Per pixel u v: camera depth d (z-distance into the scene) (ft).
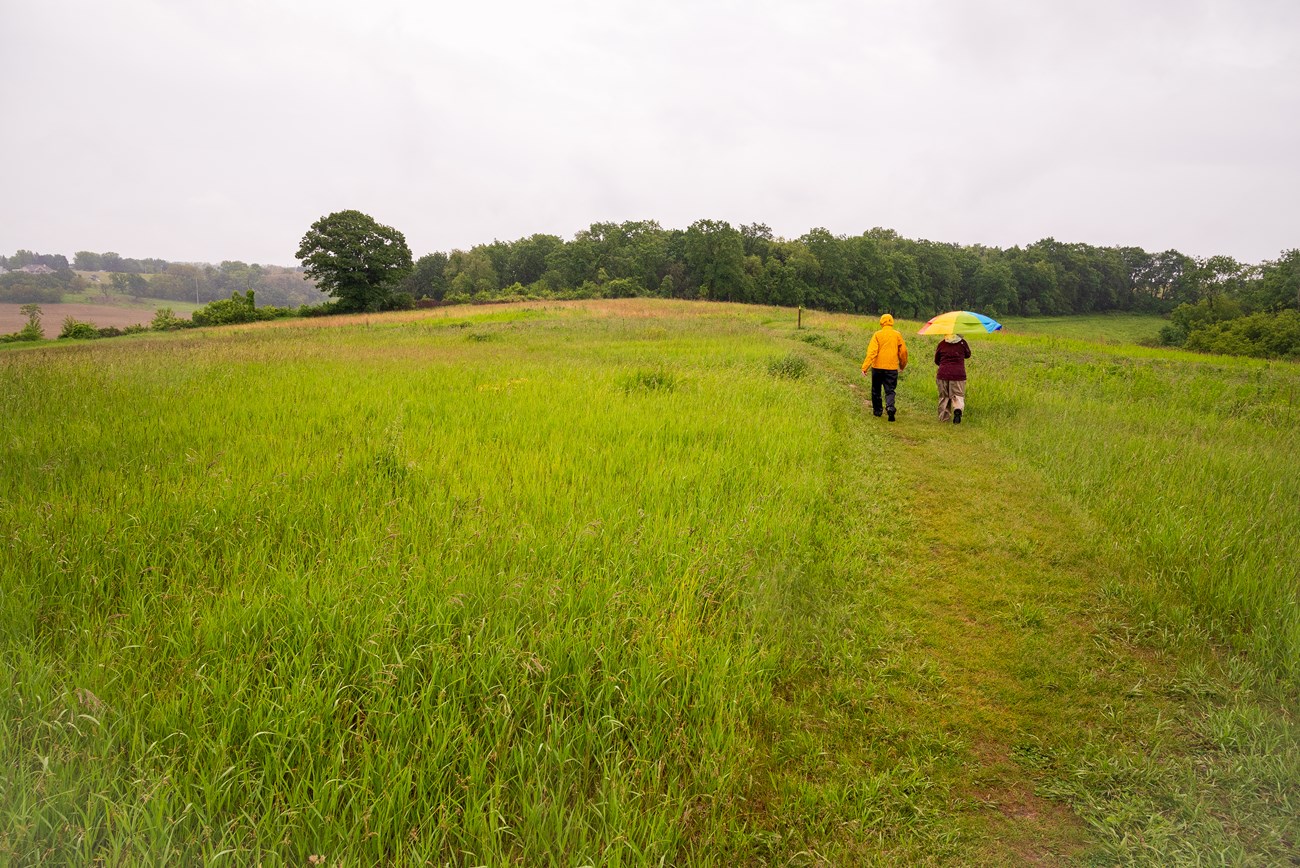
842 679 11.60
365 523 14.97
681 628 11.51
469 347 64.34
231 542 13.67
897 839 8.45
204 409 25.45
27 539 12.72
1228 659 12.27
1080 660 12.47
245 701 9.09
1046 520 19.36
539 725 9.30
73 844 6.85
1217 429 30.12
